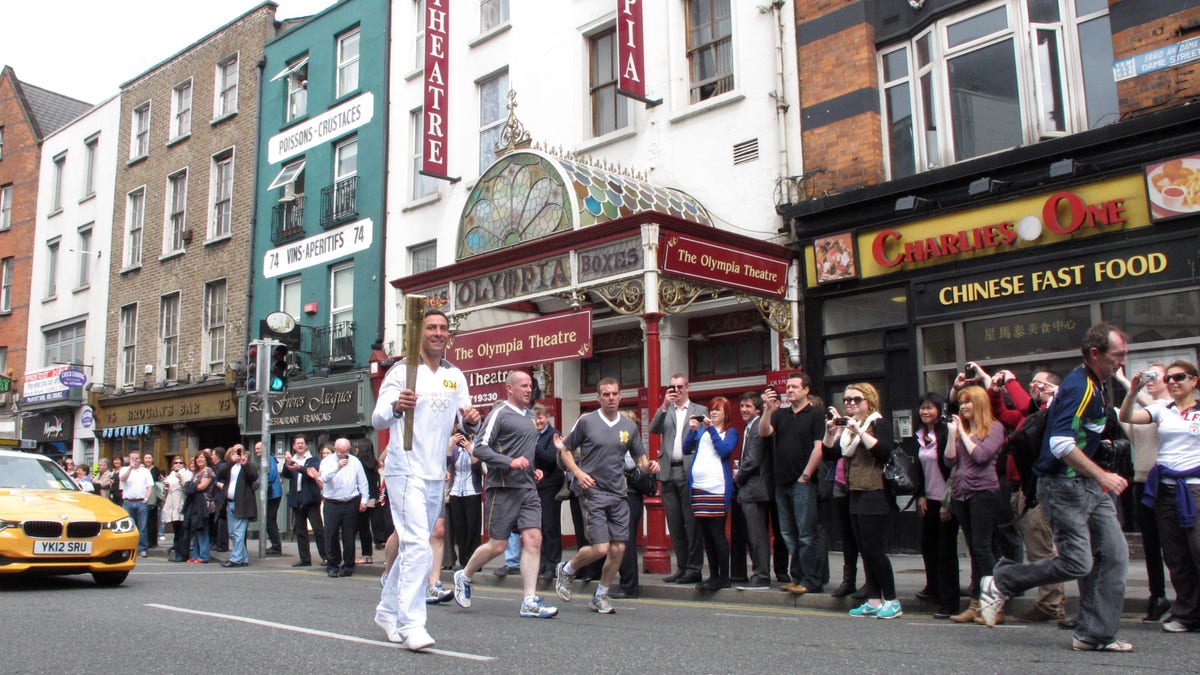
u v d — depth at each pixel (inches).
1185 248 360.5
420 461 206.4
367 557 505.7
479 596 350.6
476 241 521.3
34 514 356.5
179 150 975.6
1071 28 415.5
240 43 924.6
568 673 177.2
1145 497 244.4
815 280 471.5
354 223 778.2
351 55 822.5
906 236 438.9
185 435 906.7
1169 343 364.2
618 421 303.4
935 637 229.8
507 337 494.0
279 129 866.1
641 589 351.9
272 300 842.2
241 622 255.8
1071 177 388.8
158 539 759.7
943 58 451.5
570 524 560.1
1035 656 197.8
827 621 265.9
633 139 573.3
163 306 967.0
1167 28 375.6
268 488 600.1
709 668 184.1
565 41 626.8
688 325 543.8
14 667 189.8
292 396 785.6
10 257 1206.9
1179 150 361.7
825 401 465.1
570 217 456.1
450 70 717.3
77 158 1128.8
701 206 524.4
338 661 189.5
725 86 538.0
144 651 207.3
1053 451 201.6
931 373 432.1
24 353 1152.8
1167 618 238.8
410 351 203.2
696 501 332.2
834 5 485.7
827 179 478.0
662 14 568.1
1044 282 396.2
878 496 272.4
